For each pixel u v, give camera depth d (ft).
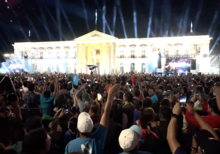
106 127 12.64
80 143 11.77
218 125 15.21
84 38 234.99
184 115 17.69
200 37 221.25
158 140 13.99
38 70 253.44
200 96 22.94
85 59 233.76
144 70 237.66
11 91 22.00
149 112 15.38
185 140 14.75
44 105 24.31
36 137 9.87
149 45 233.96
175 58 151.74
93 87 38.09
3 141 12.90
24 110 22.56
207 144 9.73
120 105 18.31
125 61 241.76
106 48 232.12
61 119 17.85
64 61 249.96
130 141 10.26
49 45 253.24
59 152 15.65
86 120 12.03
